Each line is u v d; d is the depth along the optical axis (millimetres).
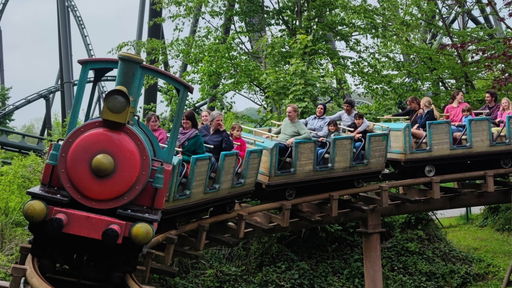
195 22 24094
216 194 11914
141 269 10812
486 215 26703
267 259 18484
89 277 8766
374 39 21906
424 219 21672
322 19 22656
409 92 21125
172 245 11430
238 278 17484
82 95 9133
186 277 16750
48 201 8359
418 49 21438
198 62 21406
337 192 14375
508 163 16406
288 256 18703
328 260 19266
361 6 21922
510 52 20578
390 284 19375
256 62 21734
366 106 20703
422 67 21328
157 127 11266
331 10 22031
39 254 8641
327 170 13703
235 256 18281
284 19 23094
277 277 17969
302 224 14992
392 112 20594
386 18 22219
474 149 15414
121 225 8227
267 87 20234
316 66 20156
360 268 18984
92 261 8812
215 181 11953
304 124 14758
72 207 8445
